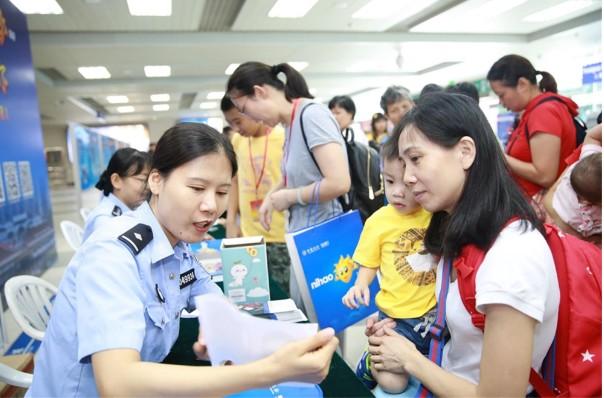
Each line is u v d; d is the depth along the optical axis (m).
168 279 0.89
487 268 0.75
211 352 0.69
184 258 1.01
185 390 0.61
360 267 1.23
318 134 1.43
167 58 7.45
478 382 0.80
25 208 4.17
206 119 16.66
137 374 0.62
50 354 0.83
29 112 4.53
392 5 5.65
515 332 0.71
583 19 6.35
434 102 0.82
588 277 0.78
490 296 0.72
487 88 10.10
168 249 0.85
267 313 1.25
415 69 10.12
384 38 7.07
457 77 10.45
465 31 7.11
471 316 0.81
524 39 7.41
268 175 2.21
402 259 1.12
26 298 1.65
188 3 5.22
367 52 7.83
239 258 1.32
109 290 0.70
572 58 7.52
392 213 1.18
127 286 0.73
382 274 1.17
